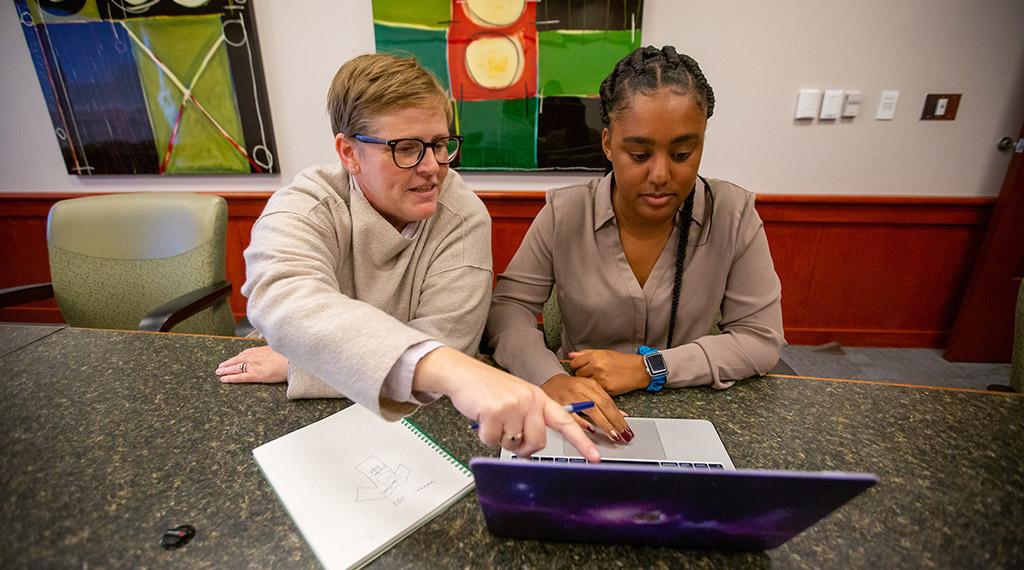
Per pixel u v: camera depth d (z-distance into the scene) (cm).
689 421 64
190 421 63
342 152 70
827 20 172
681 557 44
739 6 173
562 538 46
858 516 48
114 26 189
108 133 206
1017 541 45
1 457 57
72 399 68
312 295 57
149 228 127
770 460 56
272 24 189
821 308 213
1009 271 188
